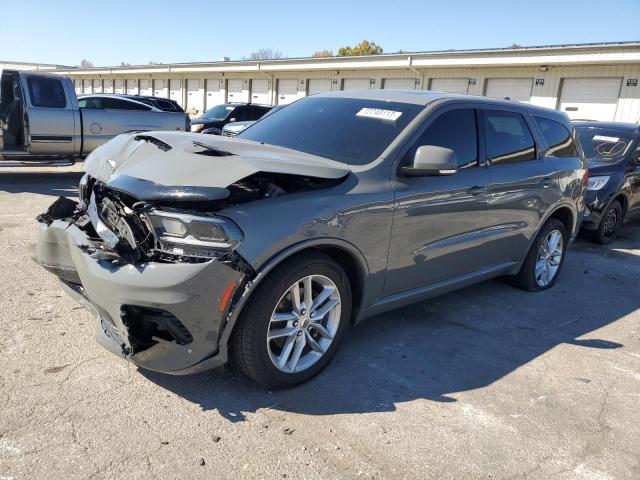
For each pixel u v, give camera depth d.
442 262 4.15
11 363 3.36
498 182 4.49
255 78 36.22
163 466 2.55
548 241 5.51
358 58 28.61
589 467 2.79
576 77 22.16
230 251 2.84
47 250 3.58
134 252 2.86
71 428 2.78
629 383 3.71
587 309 5.16
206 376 3.37
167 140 3.46
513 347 4.17
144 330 2.98
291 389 3.31
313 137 4.03
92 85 56.53
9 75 10.04
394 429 2.98
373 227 3.48
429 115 4.00
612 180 7.78
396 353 3.90
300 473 2.58
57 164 10.38
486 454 2.83
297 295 3.20
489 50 23.56
